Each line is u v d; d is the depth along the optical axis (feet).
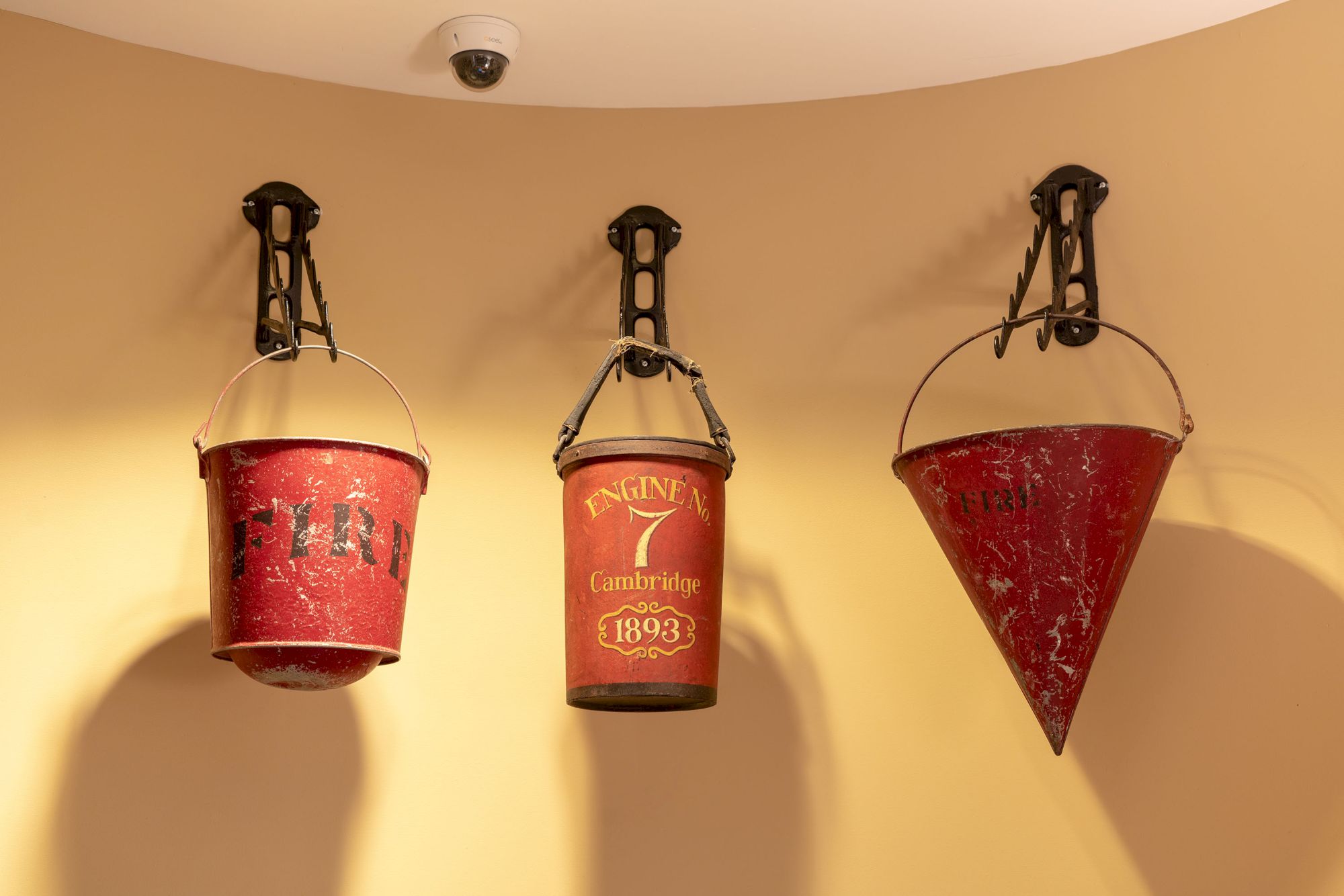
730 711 5.73
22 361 5.46
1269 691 5.34
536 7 5.69
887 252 6.22
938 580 5.84
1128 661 5.55
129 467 5.53
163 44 5.97
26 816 5.04
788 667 5.77
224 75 6.08
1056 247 5.90
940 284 6.15
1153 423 5.76
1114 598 4.83
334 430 5.85
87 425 5.51
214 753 5.33
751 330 6.18
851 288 6.20
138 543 5.47
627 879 5.50
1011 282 6.08
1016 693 5.65
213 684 5.41
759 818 5.59
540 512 5.94
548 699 5.71
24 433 5.40
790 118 6.38
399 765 5.52
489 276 6.17
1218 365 5.72
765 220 6.30
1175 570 5.58
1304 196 5.72
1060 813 5.47
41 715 5.16
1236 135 5.89
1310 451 5.49
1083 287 5.98
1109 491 4.63
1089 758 5.49
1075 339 5.93
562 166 6.34
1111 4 5.79
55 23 5.82
